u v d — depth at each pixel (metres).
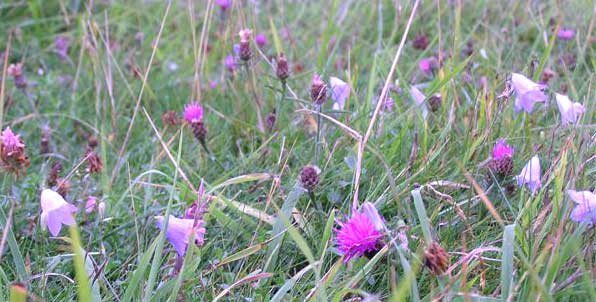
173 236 0.50
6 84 0.88
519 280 0.45
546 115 0.67
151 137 0.78
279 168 0.66
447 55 0.80
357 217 0.49
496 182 0.54
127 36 1.04
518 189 0.57
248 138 0.74
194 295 0.51
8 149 0.55
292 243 0.56
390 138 0.68
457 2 0.80
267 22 1.02
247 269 0.54
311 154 0.67
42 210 0.54
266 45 0.92
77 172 0.68
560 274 0.48
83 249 0.54
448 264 0.46
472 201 0.57
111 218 0.58
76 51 1.00
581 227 0.47
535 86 0.58
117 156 0.74
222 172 0.69
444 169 0.61
